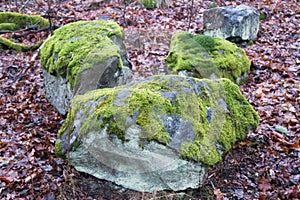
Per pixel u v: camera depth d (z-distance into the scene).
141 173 3.32
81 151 3.32
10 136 4.59
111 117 3.15
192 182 3.34
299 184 3.62
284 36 7.27
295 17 8.19
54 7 9.60
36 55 6.96
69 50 4.68
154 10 9.03
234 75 5.49
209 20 7.48
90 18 8.72
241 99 3.80
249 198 3.50
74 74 4.31
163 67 5.86
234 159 3.94
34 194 3.56
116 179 3.45
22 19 7.98
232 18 6.99
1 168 3.95
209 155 3.18
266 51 6.59
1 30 7.71
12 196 3.56
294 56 6.30
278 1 9.02
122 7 9.31
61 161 3.99
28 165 3.97
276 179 3.69
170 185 3.36
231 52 5.66
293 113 4.72
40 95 5.61
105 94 3.42
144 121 3.07
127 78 4.74
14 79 6.21
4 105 5.41
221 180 3.68
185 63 5.32
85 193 3.48
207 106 3.46
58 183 3.66
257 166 3.88
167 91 3.36
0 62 6.79
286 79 5.58
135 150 3.11
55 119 4.91
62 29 5.28
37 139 4.45
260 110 4.83
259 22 7.80
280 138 4.24
